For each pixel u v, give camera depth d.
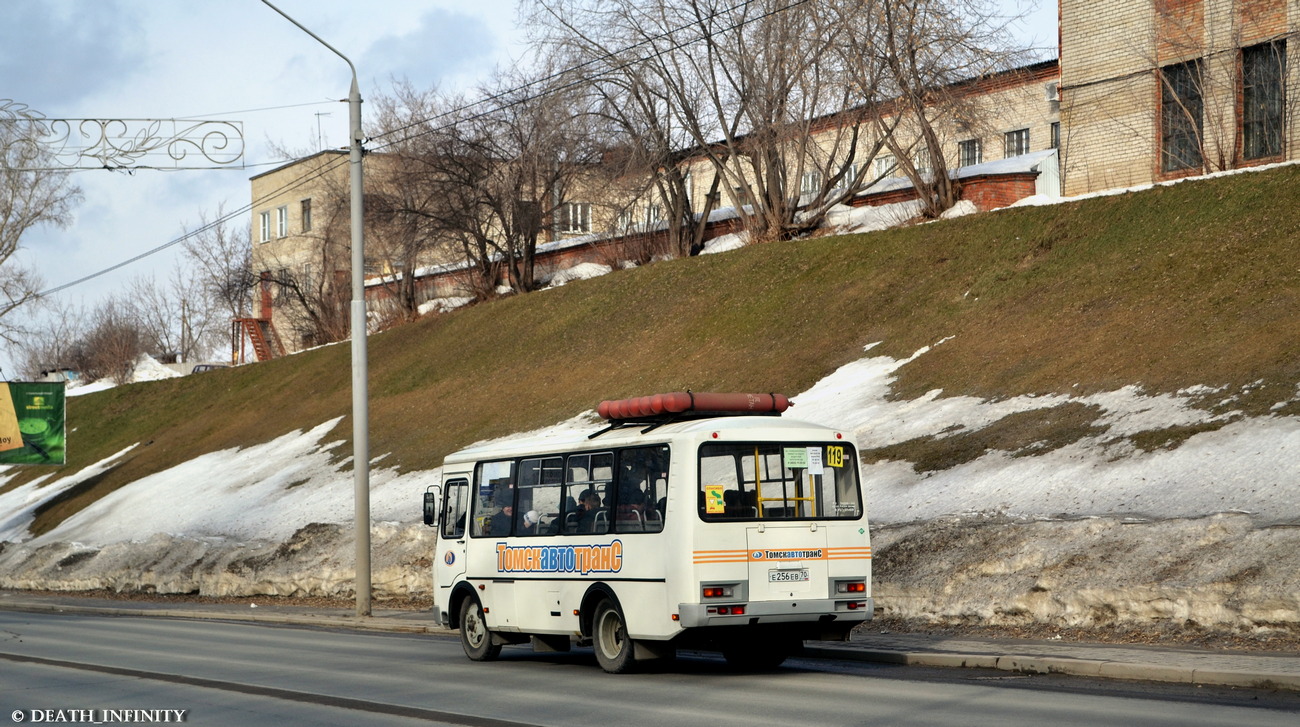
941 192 39.56
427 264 60.28
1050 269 29.80
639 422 14.95
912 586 18.09
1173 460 18.81
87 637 21.95
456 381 44.00
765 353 34.00
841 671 14.38
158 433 57.50
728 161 50.16
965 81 39.41
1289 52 29.36
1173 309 24.73
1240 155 30.55
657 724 10.55
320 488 38.06
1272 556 14.78
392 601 28.05
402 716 11.48
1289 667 12.02
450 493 17.78
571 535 15.20
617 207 47.97
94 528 43.62
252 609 28.64
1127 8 32.81
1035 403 23.69
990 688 12.20
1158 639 14.90
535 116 49.00
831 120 42.25
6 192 59.38
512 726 10.63
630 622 14.16
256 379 59.00
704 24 42.97
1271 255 24.73
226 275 80.69
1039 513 18.88
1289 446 17.66
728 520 13.61
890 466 23.42
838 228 42.31
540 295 47.88
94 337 107.75
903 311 32.22
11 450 49.47
